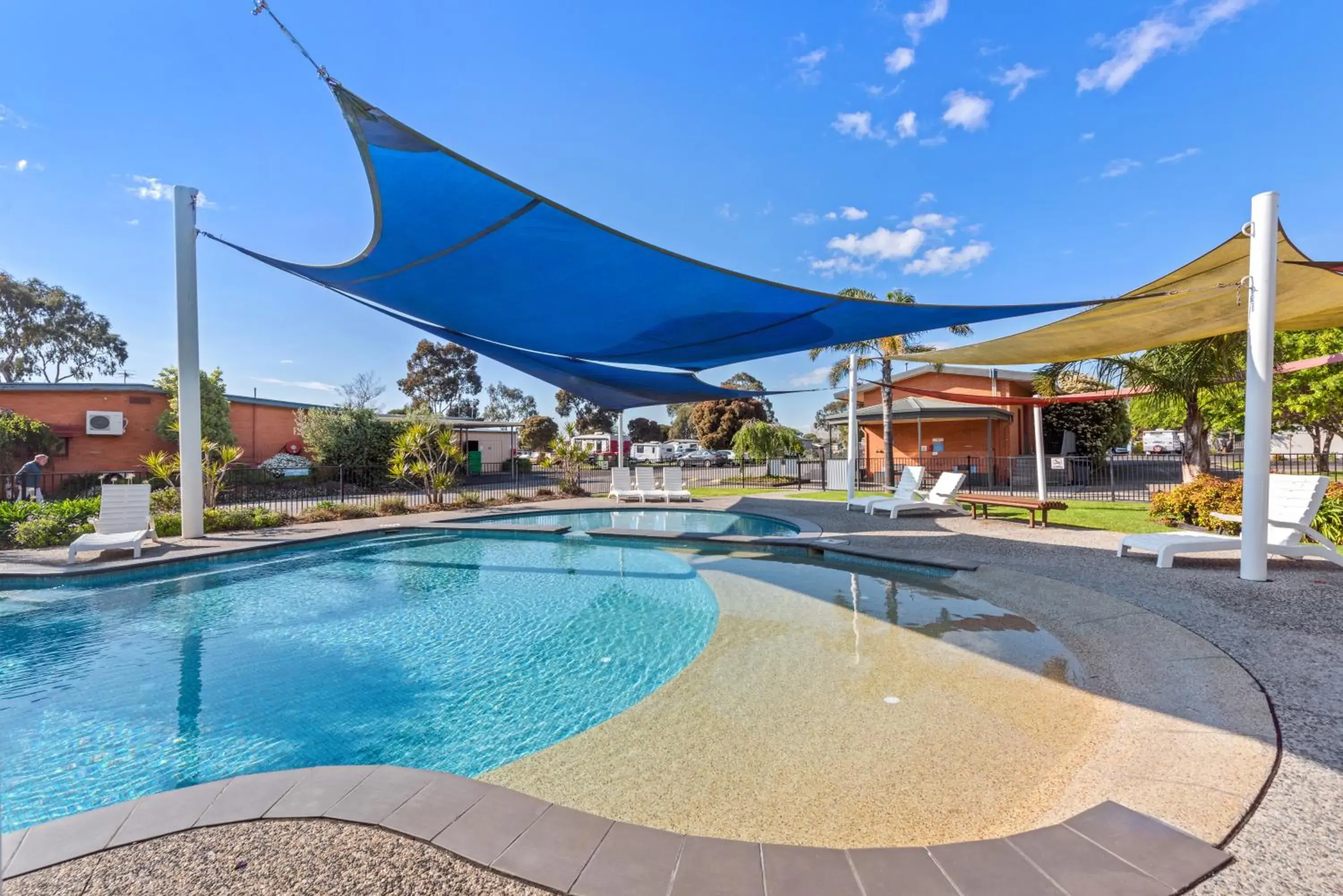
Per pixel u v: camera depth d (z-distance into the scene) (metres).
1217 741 2.73
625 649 5.08
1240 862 1.86
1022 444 23.27
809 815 2.52
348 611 6.31
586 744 3.25
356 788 2.43
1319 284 6.12
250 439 21.95
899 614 5.70
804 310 6.27
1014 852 1.95
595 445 42.81
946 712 3.53
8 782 3.13
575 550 9.77
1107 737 3.08
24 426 15.35
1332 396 15.95
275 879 1.87
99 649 5.16
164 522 10.16
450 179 4.09
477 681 4.43
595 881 1.84
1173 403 11.84
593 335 7.87
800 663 4.43
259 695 4.20
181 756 3.38
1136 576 6.01
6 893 1.81
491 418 56.16
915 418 19.80
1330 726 2.79
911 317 6.38
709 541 9.53
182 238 9.34
